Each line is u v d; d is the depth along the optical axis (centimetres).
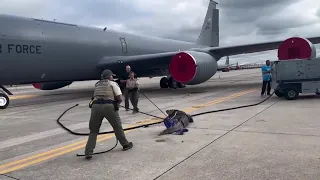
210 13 2494
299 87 1110
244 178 388
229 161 453
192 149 522
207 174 406
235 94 1412
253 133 620
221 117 818
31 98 1619
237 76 3703
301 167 417
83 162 480
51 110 1098
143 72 1808
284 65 1108
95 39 1515
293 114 815
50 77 1351
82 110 1066
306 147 507
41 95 1800
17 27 1191
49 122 846
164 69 1822
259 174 399
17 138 661
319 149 494
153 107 1074
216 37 2583
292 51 1480
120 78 1783
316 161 438
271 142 546
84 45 1445
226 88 1794
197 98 1312
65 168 455
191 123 748
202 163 449
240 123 727
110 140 611
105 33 1603
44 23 1312
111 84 522
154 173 418
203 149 520
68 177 418
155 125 748
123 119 852
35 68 1257
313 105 961
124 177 409
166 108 1038
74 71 1432
